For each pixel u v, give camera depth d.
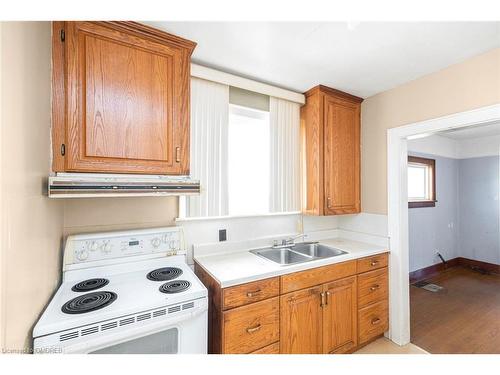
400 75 1.87
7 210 0.69
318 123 2.06
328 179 2.11
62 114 1.08
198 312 1.14
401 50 1.54
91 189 1.07
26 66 0.83
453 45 1.48
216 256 1.82
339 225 2.56
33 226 0.89
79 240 1.32
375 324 1.99
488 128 3.51
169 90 1.33
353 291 1.86
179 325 1.12
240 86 1.84
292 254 2.12
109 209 1.52
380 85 2.05
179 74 1.36
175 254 1.56
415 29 1.32
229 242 1.93
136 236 1.46
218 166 1.79
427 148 3.77
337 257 1.79
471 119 1.61
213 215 1.77
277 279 1.50
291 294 1.55
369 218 2.28
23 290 0.80
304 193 2.22
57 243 1.24
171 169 1.33
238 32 1.36
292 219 2.28
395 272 2.05
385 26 1.30
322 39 1.42
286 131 2.14
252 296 1.40
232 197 2.06
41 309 0.98
